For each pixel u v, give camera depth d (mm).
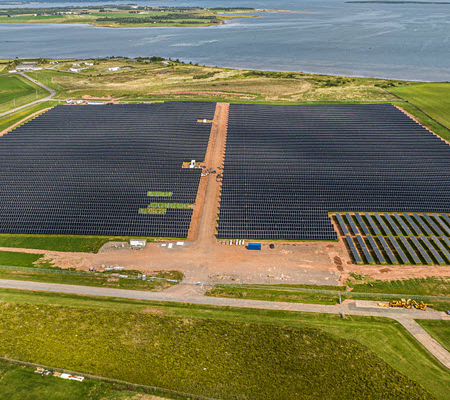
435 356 55500
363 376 52438
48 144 125625
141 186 101250
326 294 68125
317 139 129000
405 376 52312
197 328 60406
